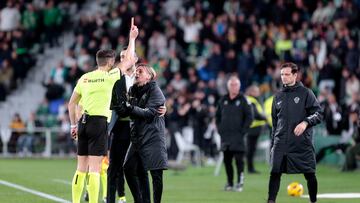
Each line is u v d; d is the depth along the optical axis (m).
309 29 82.75
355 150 60.66
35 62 94.75
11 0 93.38
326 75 75.50
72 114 32.34
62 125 79.56
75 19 99.19
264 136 73.44
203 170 64.25
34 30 94.62
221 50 84.31
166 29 91.88
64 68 86.50
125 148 32.94
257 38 83.19
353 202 38.78
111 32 88.94
